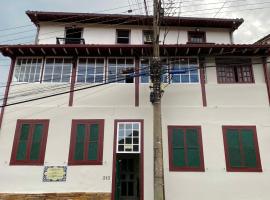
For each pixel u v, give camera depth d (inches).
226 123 586.6
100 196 535.2
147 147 568.4
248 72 633.6
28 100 556.4
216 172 551.8
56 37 695.7
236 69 636.1
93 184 544.4
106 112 595.8
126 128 584.7
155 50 485.7
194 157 562.6
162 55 639.8
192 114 592.7
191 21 711.1
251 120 589.3
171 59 639.8
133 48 620.4
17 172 551.8
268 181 546.0
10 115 594.6
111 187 542.3
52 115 594.6
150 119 589.3
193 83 617.6
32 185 543.5
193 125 584.7
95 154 565.3
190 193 537.0
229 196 536.1
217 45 610.5
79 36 721.0
